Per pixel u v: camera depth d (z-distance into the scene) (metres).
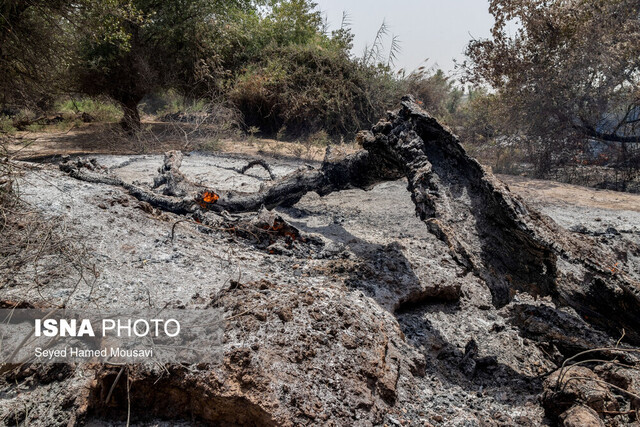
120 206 5.35
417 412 3.22
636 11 13.36
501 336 4.53
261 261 5.04
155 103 22.02
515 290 4.07
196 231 5.62
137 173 9.88
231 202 6.82
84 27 10.97
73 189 5.46
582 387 3.29
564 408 3.27
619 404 3.47
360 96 18.30
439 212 4.42
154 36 15.61
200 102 17.67
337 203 8.83
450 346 4.30
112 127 15.88
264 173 10.74
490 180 4.26
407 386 3.47
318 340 3.25
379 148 5.89
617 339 4.01
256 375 2.81
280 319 3.30
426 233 7.07
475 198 4.51
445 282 5.08
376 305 4.28
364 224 7.48
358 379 3.13
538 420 3.38
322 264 5.23
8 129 8.97
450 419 3.22
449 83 20.31
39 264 3.94
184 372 2.78
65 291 3.63
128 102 15.43
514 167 13.98
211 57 17.12
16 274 3.76
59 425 2.71
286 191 6.99
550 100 14.10
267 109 18.03
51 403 2.82
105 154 12.49
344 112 18.00
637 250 6.68
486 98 16.06
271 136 18.08
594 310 3.94
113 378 2.80
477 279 5.71
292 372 2.96
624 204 9.45
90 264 4.06
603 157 14.65
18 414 2.73
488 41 14.66
